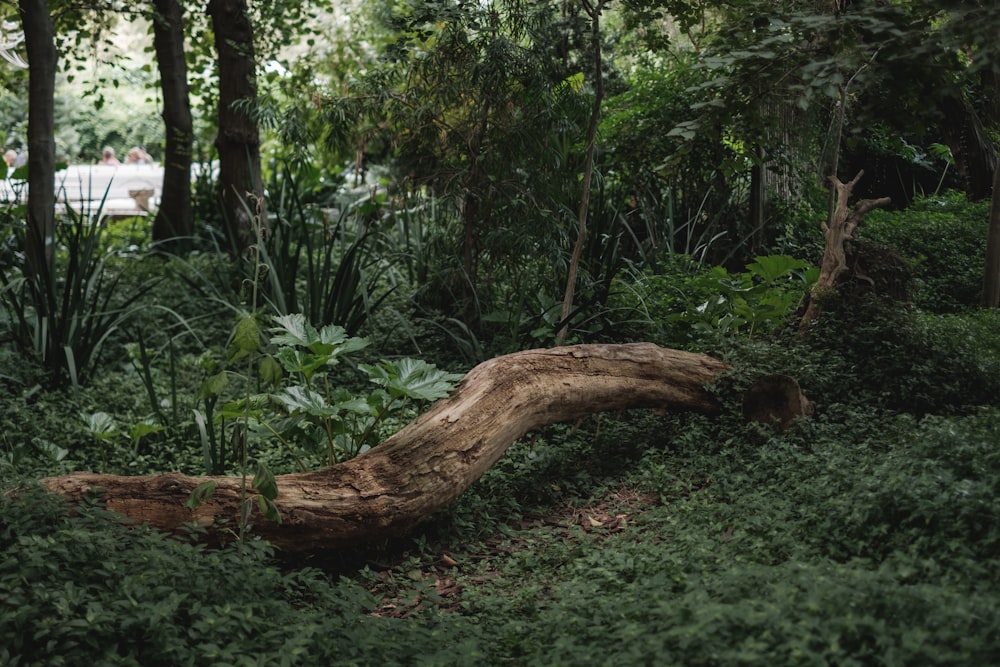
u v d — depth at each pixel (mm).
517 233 6625
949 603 2645
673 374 5445
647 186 8555
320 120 6910
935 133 10906
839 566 3105
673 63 9219
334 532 4113
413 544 4547
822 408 5316
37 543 3123
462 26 6574
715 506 4262
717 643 2613
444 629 3391
